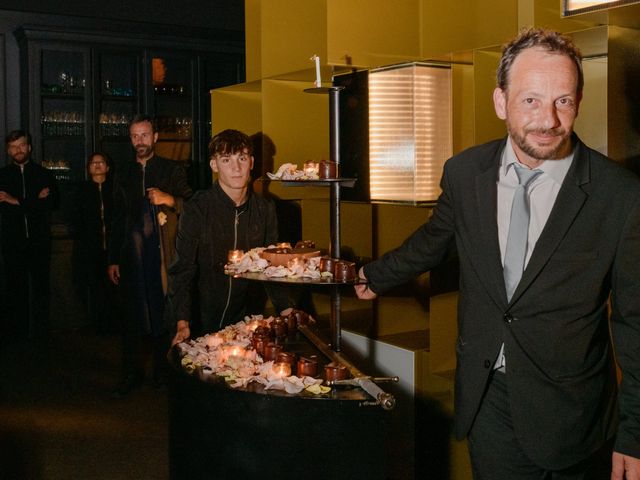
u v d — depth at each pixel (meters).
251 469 2.23
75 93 6.73
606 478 2.54
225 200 3.06
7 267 6.34
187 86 7.31
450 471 2.96
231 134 3.03
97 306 6.50
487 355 1.78
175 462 2.46
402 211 3.40
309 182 2.54
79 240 6.52
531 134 1.62
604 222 1.65
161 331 4.54
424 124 3.00
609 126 2.34
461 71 3.03
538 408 1.72
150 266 4.48
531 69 1.61
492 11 2.86
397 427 3.08
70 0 6.79
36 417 4.24
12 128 6.75
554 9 2.56
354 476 2.18
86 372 5.25
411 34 3.24
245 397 2.21
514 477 1.81
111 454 3.66
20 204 6.29
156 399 4.59
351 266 2.31
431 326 2.92
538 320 1.71
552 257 1.68
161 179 4.59
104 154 6.44
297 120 3.67
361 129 3.23
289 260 2.52
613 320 1.70
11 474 3.40
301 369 2.32
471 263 1.82
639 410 1.64
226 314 3.15
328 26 3.06
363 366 3.21
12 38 6.66
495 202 1.78
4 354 5.78
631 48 2.38
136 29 6.87
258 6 3.69
